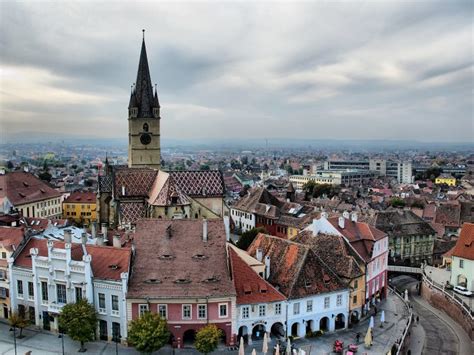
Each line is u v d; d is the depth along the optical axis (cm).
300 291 8831
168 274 8481
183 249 8912
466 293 11275
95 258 8725
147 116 17275
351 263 9769
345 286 9362
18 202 16938
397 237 15950
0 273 9181
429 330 10025
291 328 8819
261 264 9194
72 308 7900
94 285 8362
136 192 14775
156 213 13050
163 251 8862
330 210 18638
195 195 15275
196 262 8712
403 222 16450
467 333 9881
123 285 8075
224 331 8306
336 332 9238
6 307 9231
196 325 8225
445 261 14175
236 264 8744
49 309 8588
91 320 7969
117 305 8231
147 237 9075
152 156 17512
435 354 8869
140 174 15062
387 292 12006
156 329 7481
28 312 8969
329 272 9381
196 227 9256
